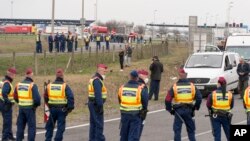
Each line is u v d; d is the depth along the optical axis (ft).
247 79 142.31
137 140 66.69
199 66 147.84
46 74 178.29
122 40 406.00
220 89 69.72
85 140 80.79
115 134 86.94
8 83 77.71
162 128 93.45
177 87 71.10
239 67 142.41
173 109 71.56
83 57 227.40
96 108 74.28
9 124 78.95
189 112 71.05
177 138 71.51
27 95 73.46
